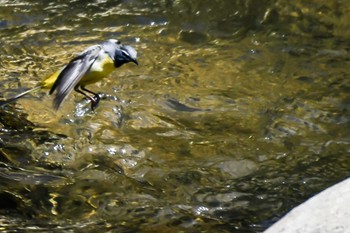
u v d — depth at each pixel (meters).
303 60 14.40
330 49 14.72
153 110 12.91
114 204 10.62
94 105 11.73
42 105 12.89
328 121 12.70
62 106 12.85
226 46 14.83
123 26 15.34
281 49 14.72
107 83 13.52
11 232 9.91
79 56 10.65
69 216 10.36
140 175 11.31
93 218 10.32
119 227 10.14
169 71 14.01
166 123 12.58
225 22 15.47
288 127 12.52
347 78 13.88
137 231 10.07
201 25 15.39
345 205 7.89
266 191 10.97
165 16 15.59
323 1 15.83
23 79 13.62
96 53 10.74
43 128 12.31
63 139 12.05
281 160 11.70
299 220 7.90
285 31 15.20
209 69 14.10
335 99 13.28
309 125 12.58
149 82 13.66
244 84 13.69
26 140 11.99
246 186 11.08
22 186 10.91
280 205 10.67
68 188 10.94
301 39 14.99
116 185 11.05
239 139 12.21
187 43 14.93
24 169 11.34
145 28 15.30
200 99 13.22
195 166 11.53
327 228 7.68
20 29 15.16
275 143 12.12
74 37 14.98
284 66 14.23
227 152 11.88
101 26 15.33
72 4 15.91
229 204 10.68
